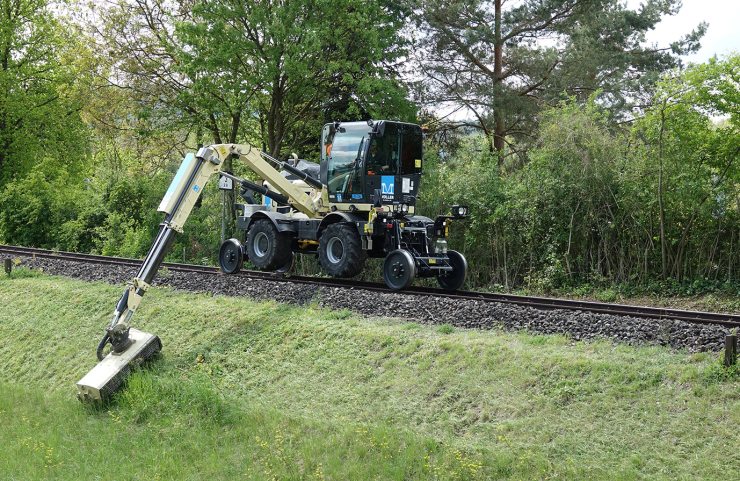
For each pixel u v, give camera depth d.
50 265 16.59
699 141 12.85
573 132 13.98
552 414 6.78
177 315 11.48
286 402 8.26
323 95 22.55
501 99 19.88
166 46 21.75
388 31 21.08
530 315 9.20
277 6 19.59
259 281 12.55
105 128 24.38
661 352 7.53
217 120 23.50
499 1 21.58
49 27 30.36
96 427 8.31
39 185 25.94
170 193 10.48
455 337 8.63
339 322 9.82
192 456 7.27
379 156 12.07
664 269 13.16
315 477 6.45
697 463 5.78
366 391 7.96
